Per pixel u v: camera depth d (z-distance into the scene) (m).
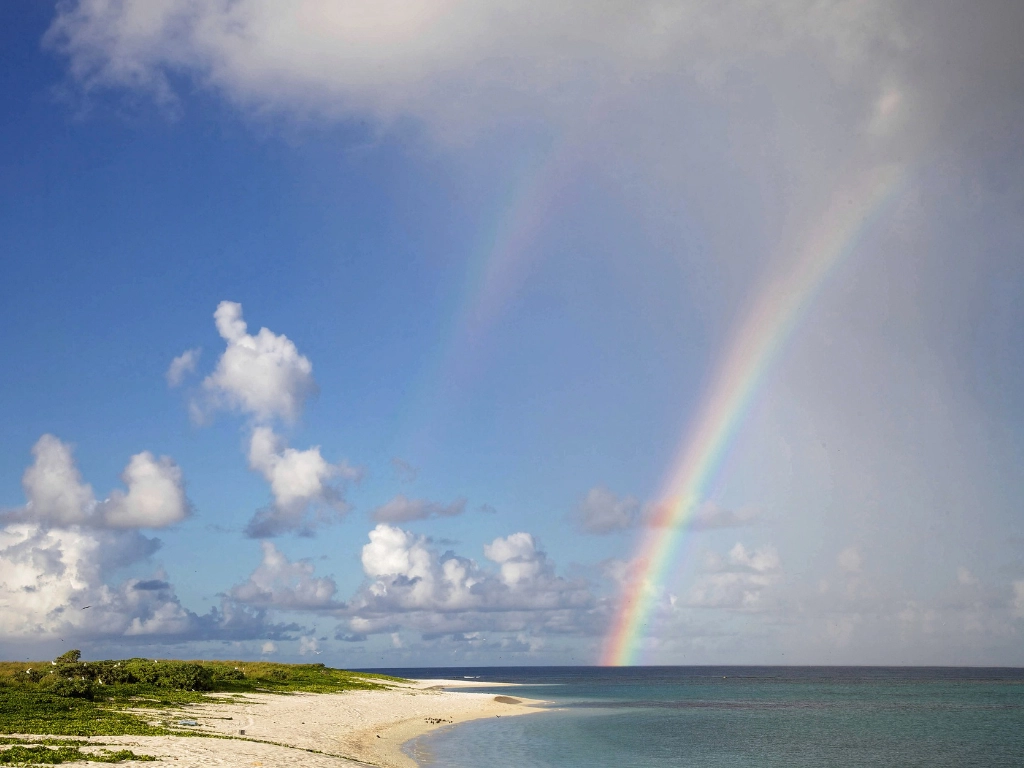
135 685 75.00
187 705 67.00
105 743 40.41
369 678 144.25
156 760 36.09
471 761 56.53
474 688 184.00
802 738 82.31
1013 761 67.00
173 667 82.62
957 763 65.81
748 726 95.06
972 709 128.00
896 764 64.81
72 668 73.31
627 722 96.81
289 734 56.31
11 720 46.09
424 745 64.25
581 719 98.31
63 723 46.59
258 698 82.56
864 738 83.19
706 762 63.56
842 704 140.12
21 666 79.19
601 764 59.12
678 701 144.25
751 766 61.97
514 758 59.88
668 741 77.81
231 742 45.16
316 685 110.56
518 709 110.94
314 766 39.22
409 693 120.38
